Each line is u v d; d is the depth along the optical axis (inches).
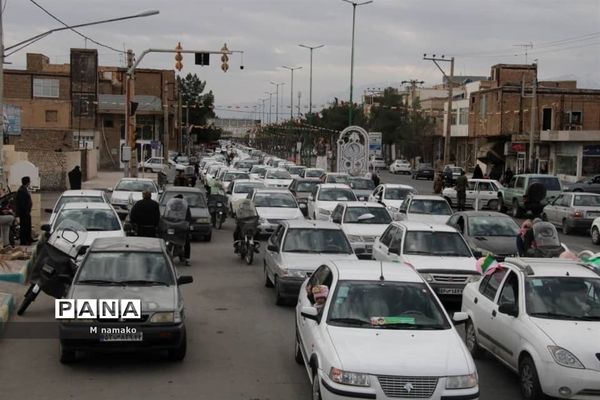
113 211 737.6
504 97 2687.0
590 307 372.8
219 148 6245.1
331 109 3902.6
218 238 1030.4
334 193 1165.1
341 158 1937.7
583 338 342.0
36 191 1119.0
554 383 332.8
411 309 350.6
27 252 700.0
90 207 734.5
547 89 2623.0
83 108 2785.4
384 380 295.7
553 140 2252.7
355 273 373.7
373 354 307.4
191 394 356.5
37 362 406.9
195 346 452.1
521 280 388.5
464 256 609.3
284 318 537.3
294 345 458.0
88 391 357.4
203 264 797.9
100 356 422.6
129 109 1505.9
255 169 2018.9
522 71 3038.9
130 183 1205.1
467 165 3105.3
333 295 356.8
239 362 416.8
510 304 382.6
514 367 370.0
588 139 2137.1
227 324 515.8
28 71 2731.3
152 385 369.7
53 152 1743.4
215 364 411.5
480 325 420.8
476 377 304.8
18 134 1621.6
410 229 630.5
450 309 580.1
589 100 2618.1
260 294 629.9
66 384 367.9
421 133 3403.1
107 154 2955.2
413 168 3501.5
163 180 1817.2
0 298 530.3
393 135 3575.3
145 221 733.9
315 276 416.2
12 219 743.7
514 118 2677.2
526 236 669.3
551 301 375.2
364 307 349.7
